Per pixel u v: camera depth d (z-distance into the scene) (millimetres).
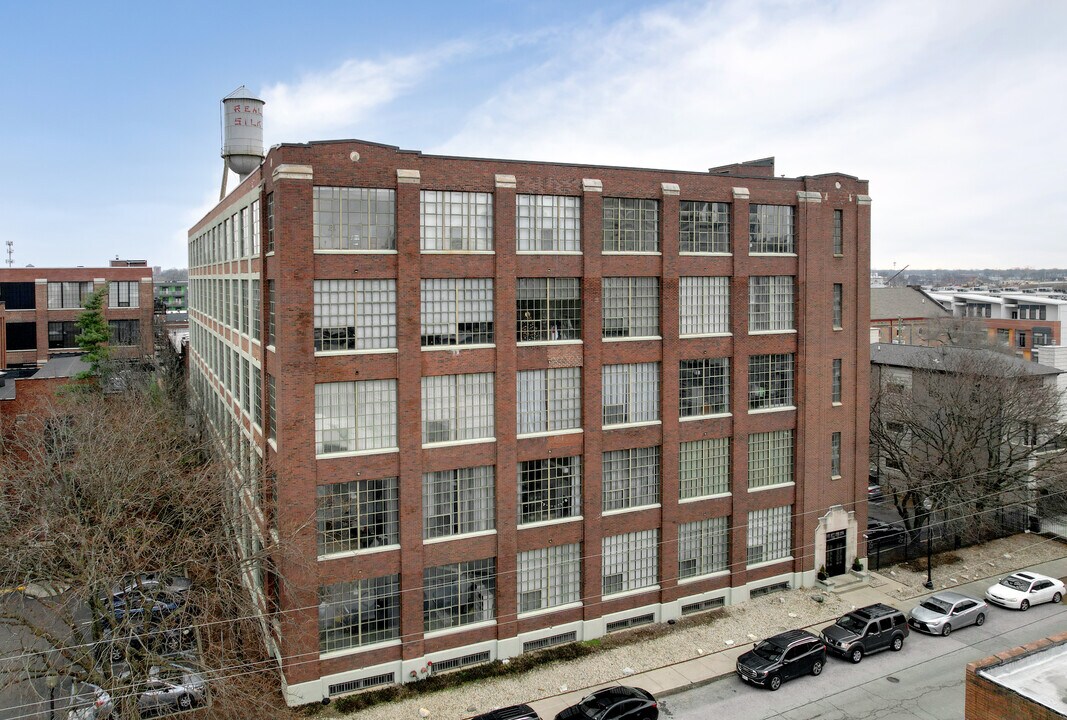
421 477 30469
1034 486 48938
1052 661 18562
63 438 37906
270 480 30797
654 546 36156
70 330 83312
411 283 29906
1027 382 49562
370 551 29906
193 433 47375
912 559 45094
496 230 31422
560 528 33656
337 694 29562
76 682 25875
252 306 34344
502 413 31922
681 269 35906
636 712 27359
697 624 36031
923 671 32156
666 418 35750
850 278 41062
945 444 46875
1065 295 129250
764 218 38469
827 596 39406
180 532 28469
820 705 29375
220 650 26547
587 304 33625
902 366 56531
